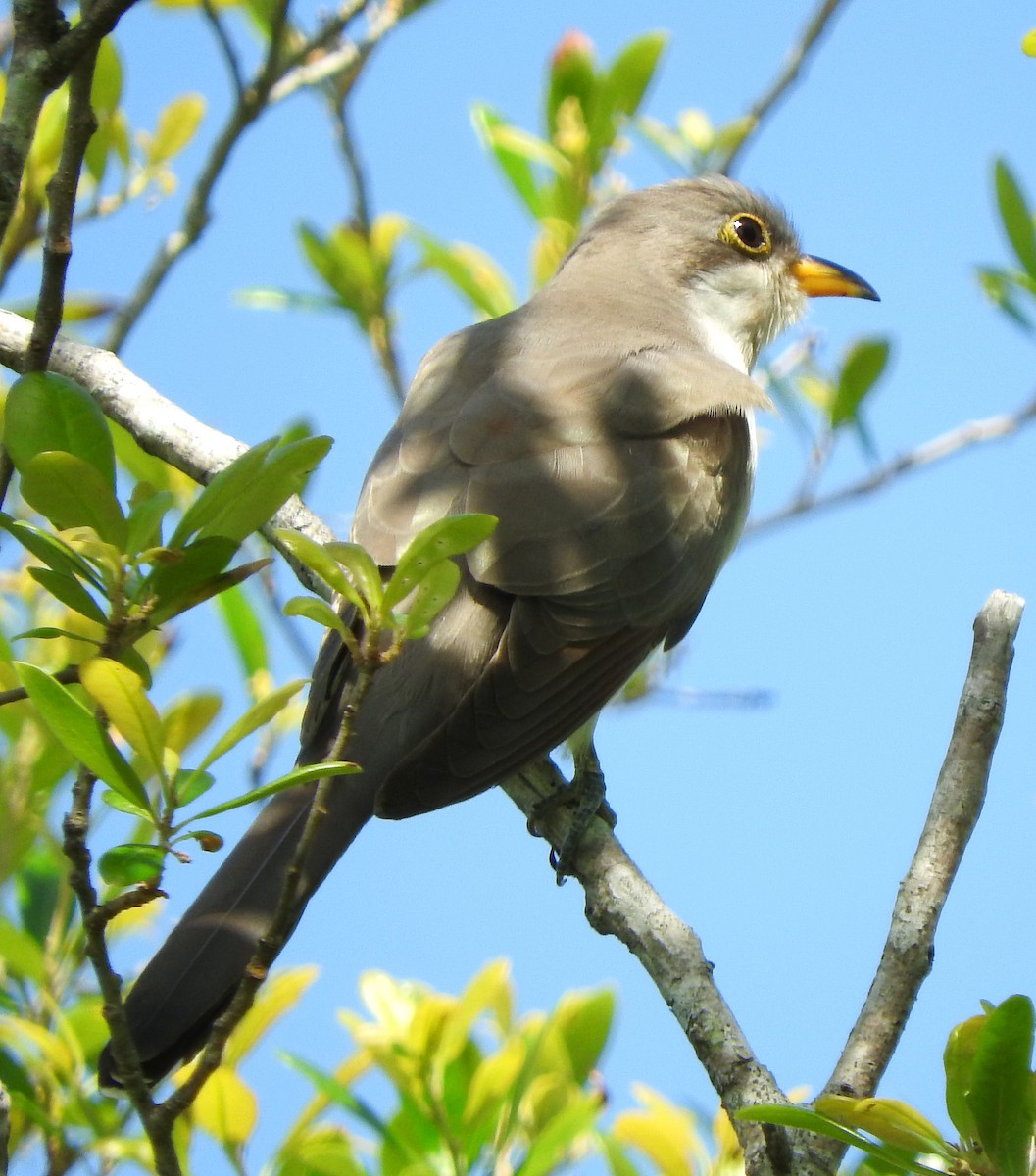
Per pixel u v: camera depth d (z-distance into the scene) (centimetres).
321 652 719
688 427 835
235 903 605
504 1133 676
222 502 475
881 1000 560
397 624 455
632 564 766
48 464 467
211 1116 668
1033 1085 487
